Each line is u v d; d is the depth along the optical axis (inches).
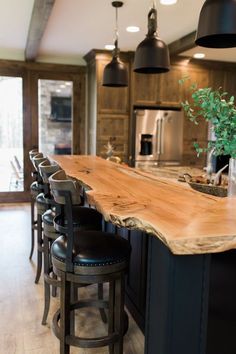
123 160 230.8
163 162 235.0
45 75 242.1
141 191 72.5
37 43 185.5
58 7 144.5
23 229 182.9
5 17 160.2
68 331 67.2
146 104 229.6
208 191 95.6
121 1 137.3
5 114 239.9
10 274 126.0
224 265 54.2
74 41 199.2
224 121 73.1
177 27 170.1
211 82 239.8
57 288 111.9
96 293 112.1
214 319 54.7
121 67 151.6
